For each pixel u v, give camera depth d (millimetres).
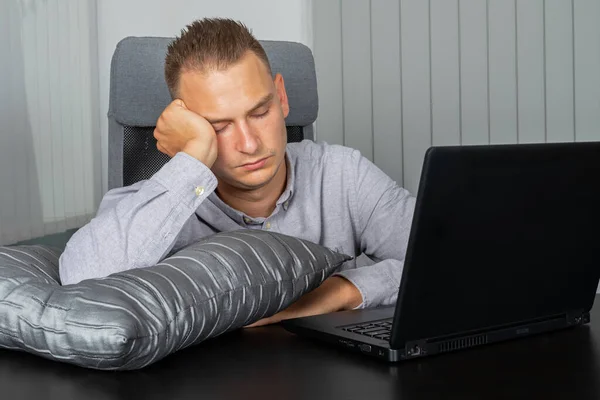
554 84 3281
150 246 1295
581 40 3236
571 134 3275
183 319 1000
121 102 1802
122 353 917
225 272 1093
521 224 996
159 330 957
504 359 969
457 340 1010
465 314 995
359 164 1771
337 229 1739
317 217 1708
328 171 1758
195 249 1128
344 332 1057
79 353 946
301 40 3562
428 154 873
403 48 3441
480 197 932
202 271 1075
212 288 1061
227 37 1358
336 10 3506
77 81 3121
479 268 975
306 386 866
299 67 1984
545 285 1077
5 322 1017
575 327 1161
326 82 3537
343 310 1312
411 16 3420
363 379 889
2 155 2488
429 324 965
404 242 1716
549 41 3275
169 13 3570
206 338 1071
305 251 1232
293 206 1696
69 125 3027
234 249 1141
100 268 1273
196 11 3600
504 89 3342
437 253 921
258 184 1429
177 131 1368
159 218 1307
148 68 1810
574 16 3236
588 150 1038
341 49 3516
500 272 1004
